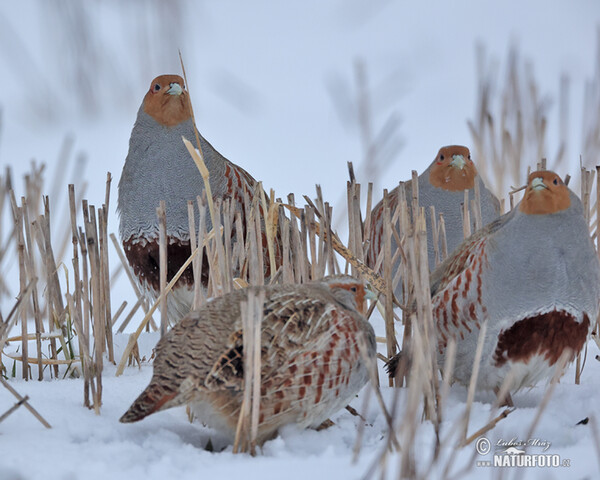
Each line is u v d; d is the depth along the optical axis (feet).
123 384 30.14
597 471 22.82
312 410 25.44
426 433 25.55
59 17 74.64
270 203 32.53
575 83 79.25
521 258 28.32
